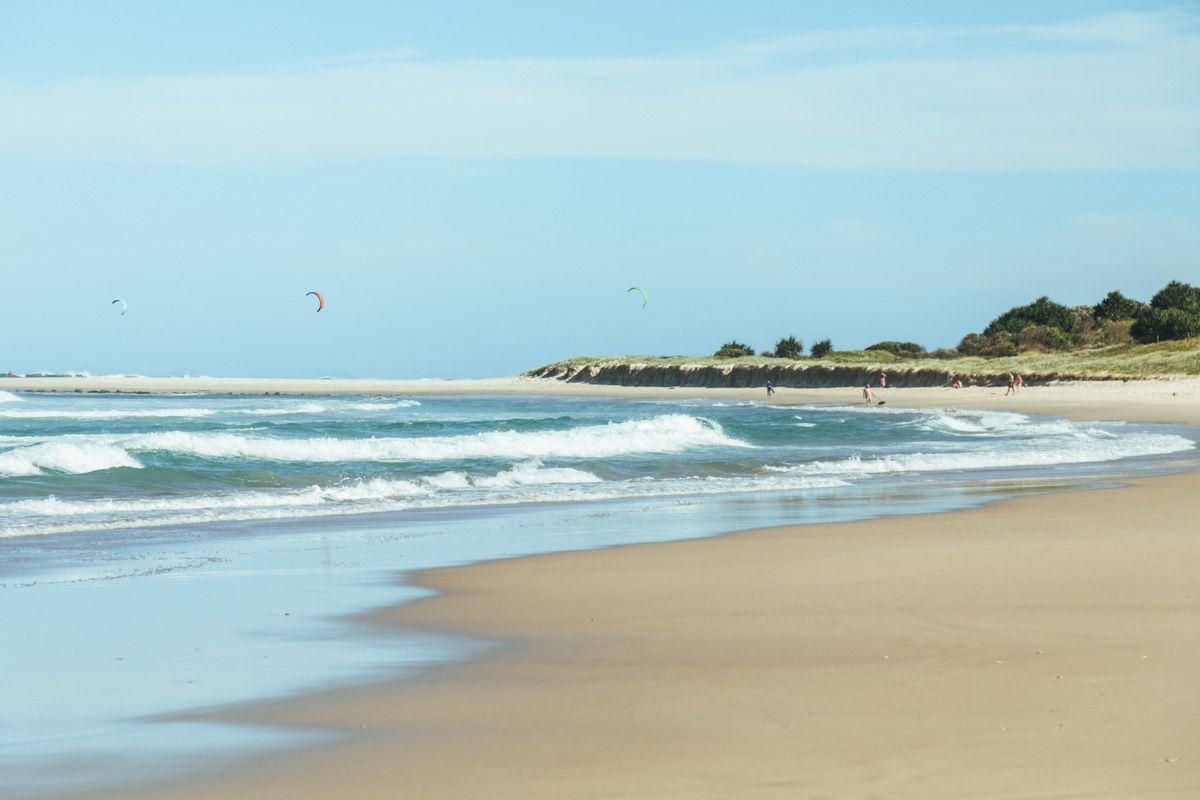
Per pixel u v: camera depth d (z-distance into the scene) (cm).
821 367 13200
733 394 11981
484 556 1688
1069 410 6975
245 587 1422
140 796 651
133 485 2859
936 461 3522
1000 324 16025
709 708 812
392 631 1141
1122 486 2694
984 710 782
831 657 971
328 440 3688
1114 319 15125
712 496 2645
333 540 1912
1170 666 898
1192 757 670
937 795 617
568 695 866
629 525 2081
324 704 853
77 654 1047
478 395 13212
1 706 860
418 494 2728
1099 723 743
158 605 1300
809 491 2736
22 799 647
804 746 712
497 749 725
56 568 1598
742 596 1297
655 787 643
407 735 763
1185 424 5709
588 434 4197
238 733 777
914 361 13950
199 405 9150
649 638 1080
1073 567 1435
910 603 1217
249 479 3012
